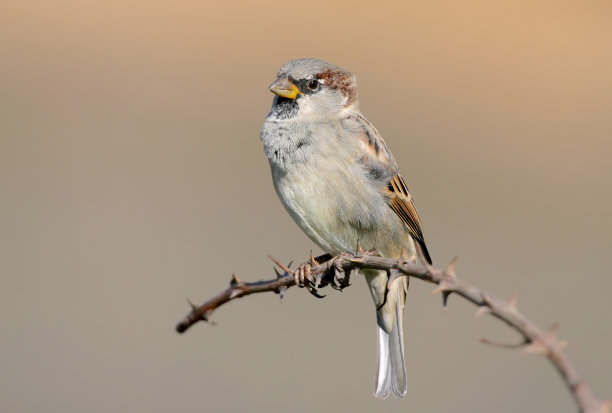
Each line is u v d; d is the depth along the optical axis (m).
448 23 17.39
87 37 16.17
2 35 15.84
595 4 18.55
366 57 15.70
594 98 15.19
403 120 14.08
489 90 15.07
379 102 14.41
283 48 15.96
